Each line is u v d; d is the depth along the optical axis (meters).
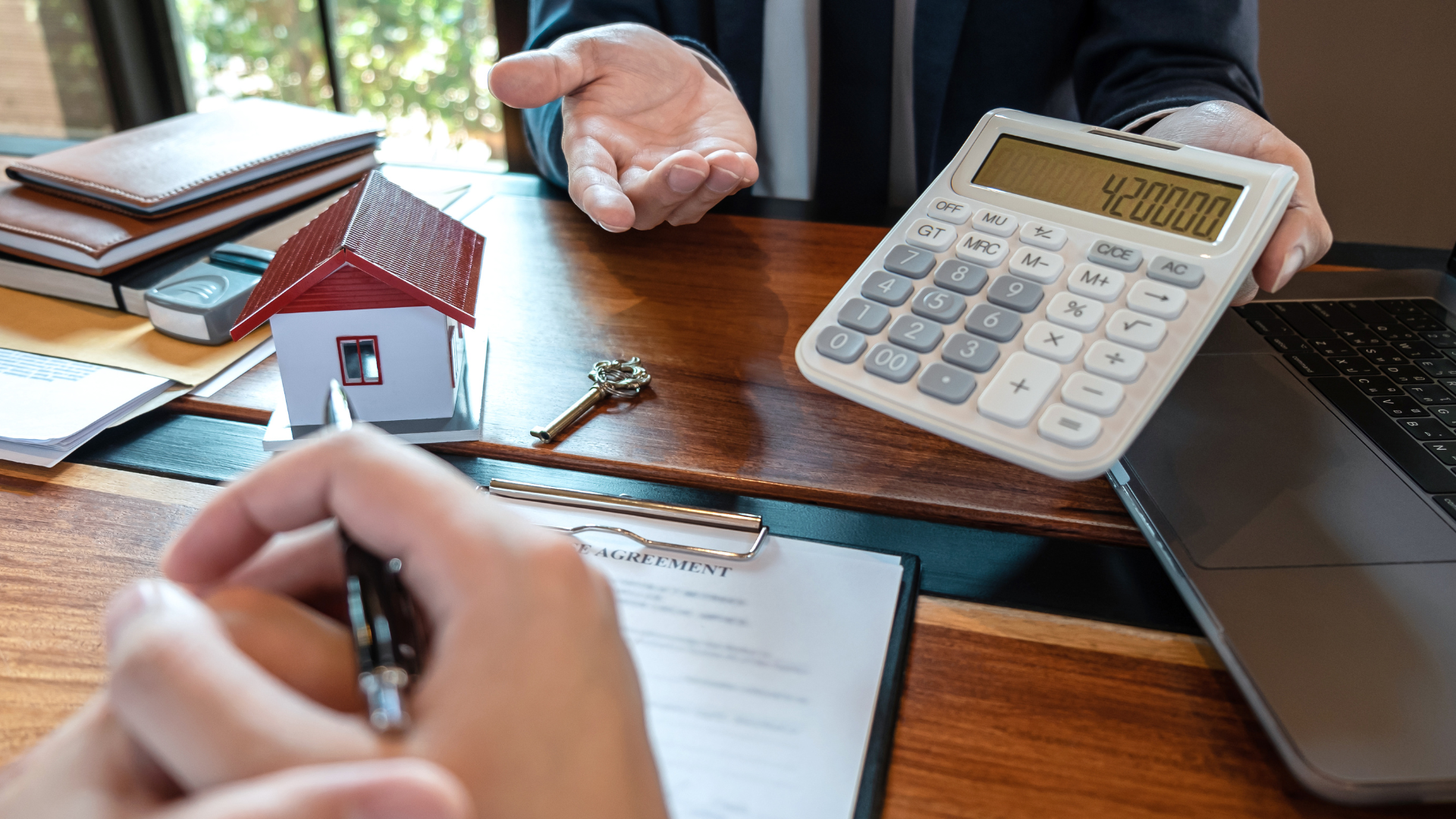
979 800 0.31
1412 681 0.33
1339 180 1.55
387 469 0.25
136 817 0.20
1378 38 1.43
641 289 0.68
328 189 0.83
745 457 0.49
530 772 0.21
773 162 1.25
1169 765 0.33
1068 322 0.42
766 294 0.68
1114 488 0.45
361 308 0.47
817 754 0.32
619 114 0.73
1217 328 0.58
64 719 0.33
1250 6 0.86
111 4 1.83
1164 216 0.45
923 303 0.45
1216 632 0.35
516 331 0.62
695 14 1.03
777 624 0.37
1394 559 0.39
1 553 0.41
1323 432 0.48
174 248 0.69
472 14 2.01
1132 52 0.90
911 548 0.43
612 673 0.24
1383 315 0.59
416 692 0.22
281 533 0.28
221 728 0.20
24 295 0.66
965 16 1.03
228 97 2.08
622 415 0.53
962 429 0.40
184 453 0.49
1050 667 0.37
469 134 2.16
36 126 1.99
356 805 0.17
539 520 0.43
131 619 0.22
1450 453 0.46
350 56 2.05
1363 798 0.29
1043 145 0.50
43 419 0.49
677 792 0.30
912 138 1.21
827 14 1.07
